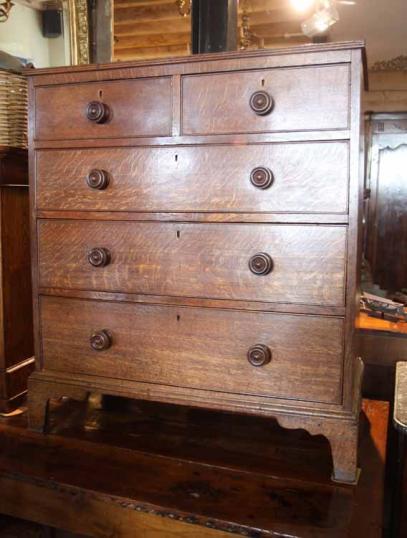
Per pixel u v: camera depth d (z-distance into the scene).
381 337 2.02
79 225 1.44
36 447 1.49
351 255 1.23
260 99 1.23
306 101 1.22
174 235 1.36
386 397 2.03
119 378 1.45
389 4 2.69
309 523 1.14
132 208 1.39
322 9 2.34
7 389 1.67
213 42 1.52
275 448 1.46
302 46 1.20
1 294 1.65
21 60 2.07
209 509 1.20
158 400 1.40
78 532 1.31
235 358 1.34
